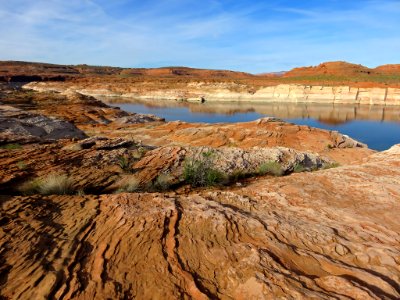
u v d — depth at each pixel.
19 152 9.47
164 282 3.11
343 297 2.65
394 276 3.11
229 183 8.17
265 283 2.88
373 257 3.46
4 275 3.25
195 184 7.81
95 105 52.34
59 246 3.79
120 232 4.08
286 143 22.12
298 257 3.44
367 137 34.53
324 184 6.23
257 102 78.19
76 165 8.45
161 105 73.00
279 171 9.38
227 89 87.50
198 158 9.35
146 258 3.50
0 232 4.08
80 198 5.43
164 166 8.76
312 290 2.77
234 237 3.90
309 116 51.78
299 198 5.45
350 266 3.28
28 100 47.88
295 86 79.56
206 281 3.11
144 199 5.27
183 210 4.73
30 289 3.03
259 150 11.10
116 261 3.47
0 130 19.33
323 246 3.74
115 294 2.96
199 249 3.65
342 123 44.44
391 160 8.34
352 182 6.26
